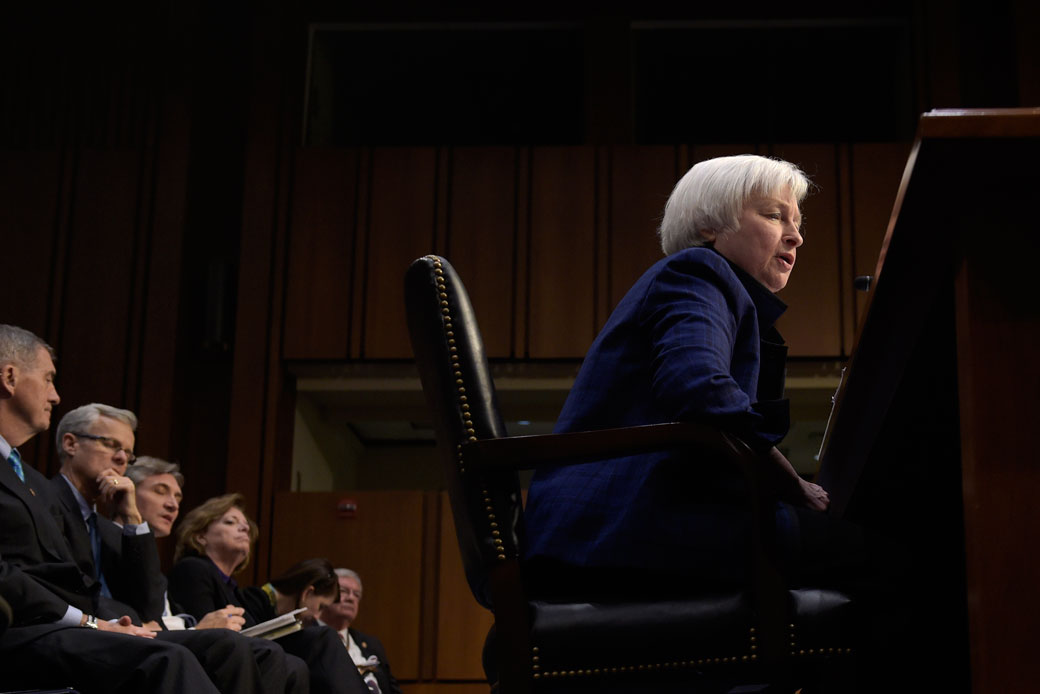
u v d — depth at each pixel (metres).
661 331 1.46
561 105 7.54
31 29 7.45
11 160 7.22
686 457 1.46
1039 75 6.56
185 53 7.42
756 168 1.69
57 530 3.00
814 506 1.54
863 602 1.43
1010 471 1.10
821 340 6.79
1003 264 1.13
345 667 3.75
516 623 1.39
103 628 2.76
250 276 7.11
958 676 1.54
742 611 1.39
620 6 7.50
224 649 2.85
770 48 7.54
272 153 7.27
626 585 1.46
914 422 1.39
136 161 7.23
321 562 4.91
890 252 1.17
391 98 7.59
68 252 7.11
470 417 1.48
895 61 7.48
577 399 1.54
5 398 3.15
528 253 7.04
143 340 6.99
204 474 7.05
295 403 7.20
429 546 6.79
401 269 7.07
